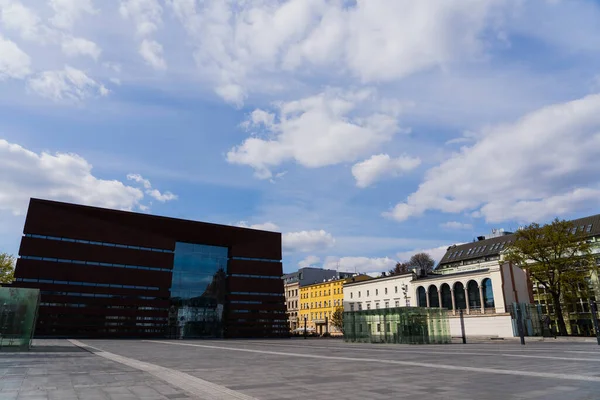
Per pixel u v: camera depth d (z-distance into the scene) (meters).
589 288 57.56
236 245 69.38
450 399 8.64
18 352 22.27
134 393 9.54
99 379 11.94
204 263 66.06
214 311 64.94
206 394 9.45
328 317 102.12
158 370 14.52
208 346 34.88
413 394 9.33
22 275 51.41
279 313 70.56
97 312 54.84
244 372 14.07
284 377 12.64
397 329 40.62
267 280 70.88
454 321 58.22
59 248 54.47
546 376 11.98
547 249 55.91
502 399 8.54
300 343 43.53
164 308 60.47
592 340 40.94
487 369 14.13
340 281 100.31
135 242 60.47
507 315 51.69
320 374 13.40
